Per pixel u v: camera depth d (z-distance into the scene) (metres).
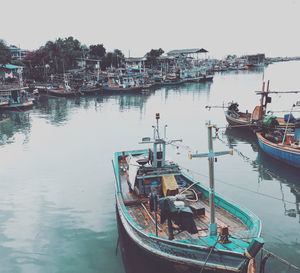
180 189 12.19
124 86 74.06
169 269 8.90
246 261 7.36
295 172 18.44
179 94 68.38
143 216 10.94
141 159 13.23
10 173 19.00
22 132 31.78
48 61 86.62
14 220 12.84
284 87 73.88
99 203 14.38
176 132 30.05
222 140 26.62
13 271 9.49
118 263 9.84
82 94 69.50
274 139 22.09
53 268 9.62
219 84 89.19
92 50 107.94
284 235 11.17
